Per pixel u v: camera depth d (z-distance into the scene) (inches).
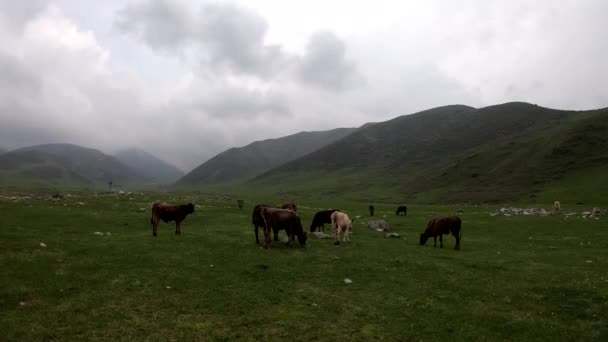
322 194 7431.1
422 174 7490.2
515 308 551.8
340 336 436.8
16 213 1226.6
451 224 1059.3
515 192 4633.4
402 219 2018.9
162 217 1016.9
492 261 878.4
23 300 494.0
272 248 884.0
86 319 448.1
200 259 746.8
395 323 481.1
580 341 439.5
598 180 4124.0
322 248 922.1
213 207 2117.4
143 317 462.0
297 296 563.8
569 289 630.5
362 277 685.3
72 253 741.9
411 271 743.1
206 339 412.8
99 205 1763.0
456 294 607.8
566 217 1926.7
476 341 438.3
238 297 542.6
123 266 668.7
